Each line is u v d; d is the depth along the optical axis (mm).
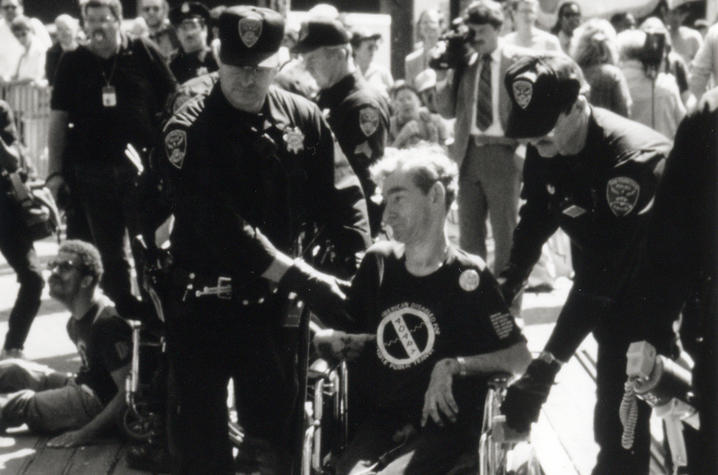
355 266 6035
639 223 5723
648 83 12453
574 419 8711
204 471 5773
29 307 10086
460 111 11086
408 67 15305
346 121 7953
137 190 6656
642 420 5949
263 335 5762
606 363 5918
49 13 23219
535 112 5652
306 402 6066
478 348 5824
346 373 5996
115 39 9695
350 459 5816
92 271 8188
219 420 5793
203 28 11023
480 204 11164
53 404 8375
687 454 4383
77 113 9719
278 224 5773
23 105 16938
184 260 5727
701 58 12469
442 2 18188
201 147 5594
